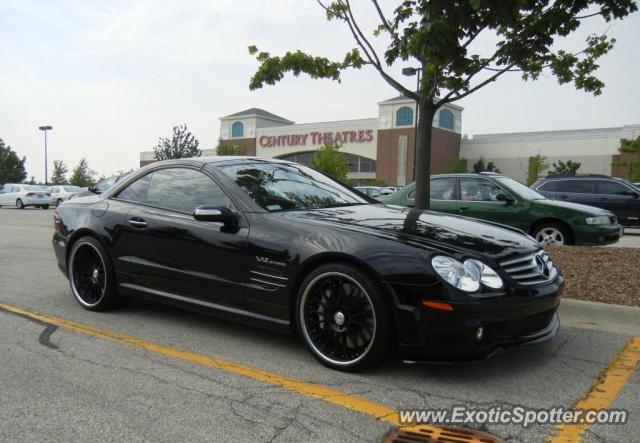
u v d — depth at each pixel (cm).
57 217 569
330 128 7419
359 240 364
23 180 5944
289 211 426
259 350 419
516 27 645
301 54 761
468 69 683
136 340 445
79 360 399
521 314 346
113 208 517
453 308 329
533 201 894
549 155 6806
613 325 479
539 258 387
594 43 752
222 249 423
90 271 538
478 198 937
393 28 680
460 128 7375
